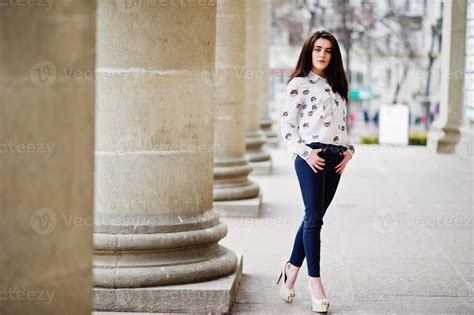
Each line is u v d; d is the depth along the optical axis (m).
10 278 4.32
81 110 4.53
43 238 4.41
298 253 8.47
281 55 48.69
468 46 23.55
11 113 4.23
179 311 7.98
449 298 8.93
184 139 8.28
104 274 7.96
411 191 17.19
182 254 8.27
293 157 8.09
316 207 8.02
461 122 23.77
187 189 8.37
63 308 4.55
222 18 14.66
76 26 4.44
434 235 12.57
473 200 16.09
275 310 8.30
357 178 19.16
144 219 8.18
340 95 8.09
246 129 20.20
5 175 4.25
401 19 44.22
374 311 8.37
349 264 10.54
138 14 8.00
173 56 8.11
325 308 8.17
